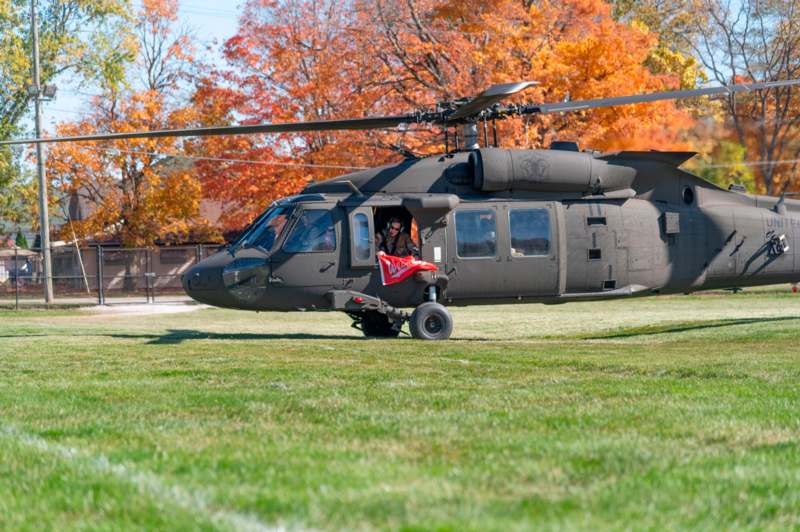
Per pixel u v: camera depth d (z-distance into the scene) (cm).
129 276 6538
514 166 2767
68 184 8394
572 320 3997
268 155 6700
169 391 1476
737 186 3145
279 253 2716
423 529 639
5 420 1193
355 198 2761
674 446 959
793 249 3136
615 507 712
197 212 8312
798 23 8575
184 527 658
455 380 1595
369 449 946
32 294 7312
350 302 2723
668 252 2970
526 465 859
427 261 2745
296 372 1750
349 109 6425
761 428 1066
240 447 965
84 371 1848
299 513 687
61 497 758
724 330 2959
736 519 693
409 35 6662
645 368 1769
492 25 6272
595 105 2519
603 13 6581
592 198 2866
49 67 8175
